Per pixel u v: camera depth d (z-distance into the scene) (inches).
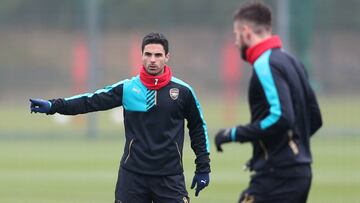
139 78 1011.3
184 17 4522.6
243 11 881.5
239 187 1934.1
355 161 2546.8
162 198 1008.9
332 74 4872.0
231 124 3905.0
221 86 4729.3
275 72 853.8
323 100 4904.0
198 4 4539.9
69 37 4434.1
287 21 3503.9
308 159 879.7
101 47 4397.1
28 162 2524.6
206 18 4559.5
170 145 1007.6
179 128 1016.2
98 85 3769.7
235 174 2213.3
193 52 4682.6
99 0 4234.7
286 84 851.4
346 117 4256.9
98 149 2962.6
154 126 1005.8
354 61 4845.0
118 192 1020.5
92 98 1008.9
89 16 3597.4
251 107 877.2
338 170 2306.8
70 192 1844.2
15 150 2947.8
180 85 1014.4
